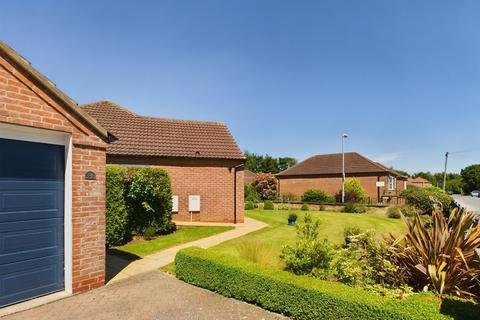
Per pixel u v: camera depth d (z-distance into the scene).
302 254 5.79
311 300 4.40
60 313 4.69
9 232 4.81
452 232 5.00
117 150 14.31
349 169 34.94
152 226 11.04
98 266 5.87
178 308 4.93
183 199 15.28
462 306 3.62
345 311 4.03
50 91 5.08
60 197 5.50
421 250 5.14
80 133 5.58
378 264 5.37
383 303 3.83
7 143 4.82
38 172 5.19
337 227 14.62
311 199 30.84
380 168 33.06
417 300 3.86
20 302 4.95
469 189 73.25
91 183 5.77
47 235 5.30
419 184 60.50
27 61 4.76
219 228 12.88
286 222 15.77
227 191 15.86
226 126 18.97
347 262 5.38
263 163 67.44
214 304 5.11
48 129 5.07
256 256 6.64
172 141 16.23
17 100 4.66
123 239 10.02
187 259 6.23
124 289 5.77
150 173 11.03
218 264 5.64
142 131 16.38
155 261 7.78
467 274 4.66
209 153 15.95
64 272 5.52
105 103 17.70
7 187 4.80
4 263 4.75
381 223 16.75
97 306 4.98
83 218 5.62
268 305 4.88
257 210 24.67
